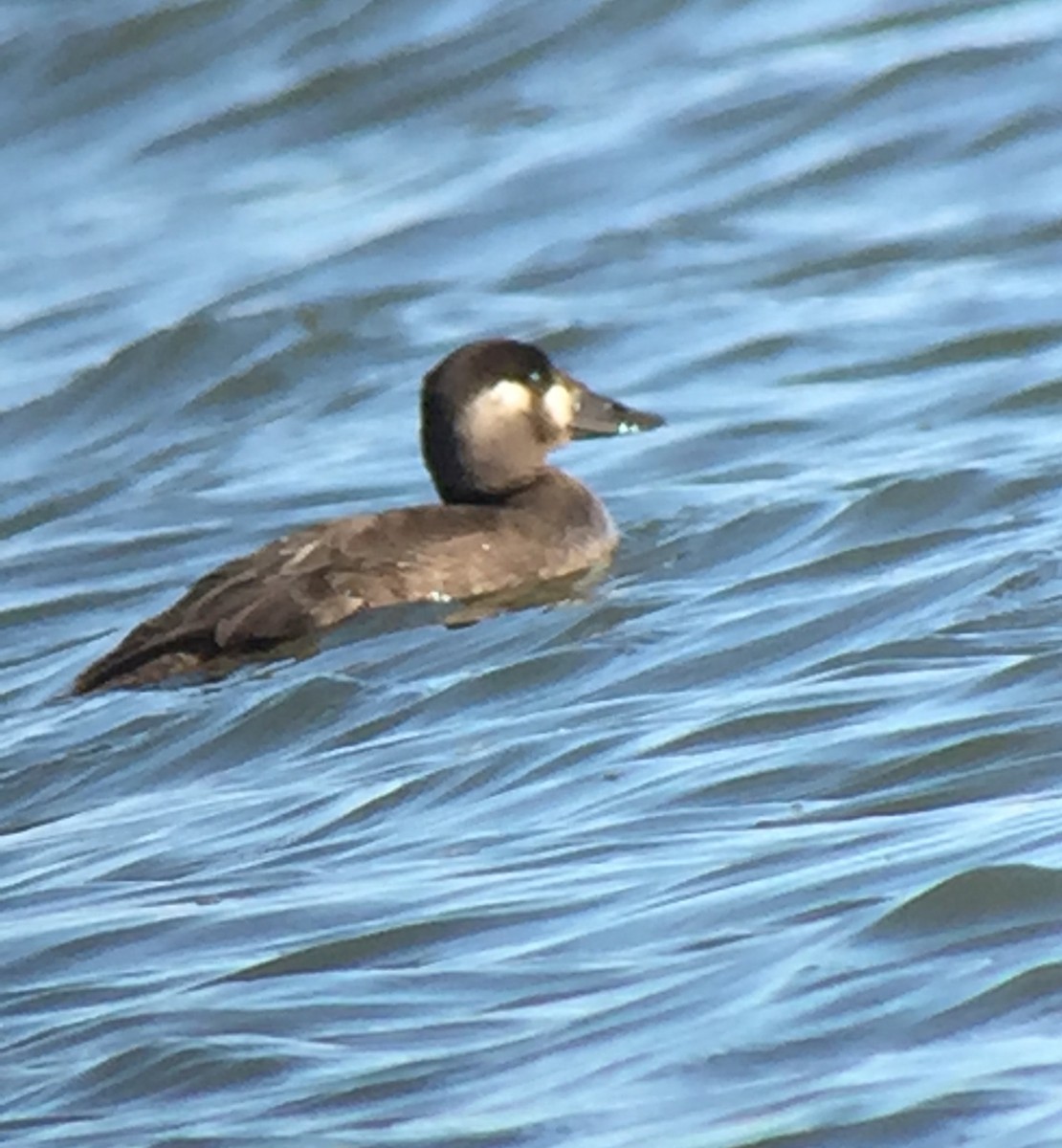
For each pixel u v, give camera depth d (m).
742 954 9.42
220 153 24.12
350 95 24.38
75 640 15.50
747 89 23.16
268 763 12.70
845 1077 8.48
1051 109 22.16
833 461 16.86
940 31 23.55
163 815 12.13
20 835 12.28
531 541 14.88
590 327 19.95
